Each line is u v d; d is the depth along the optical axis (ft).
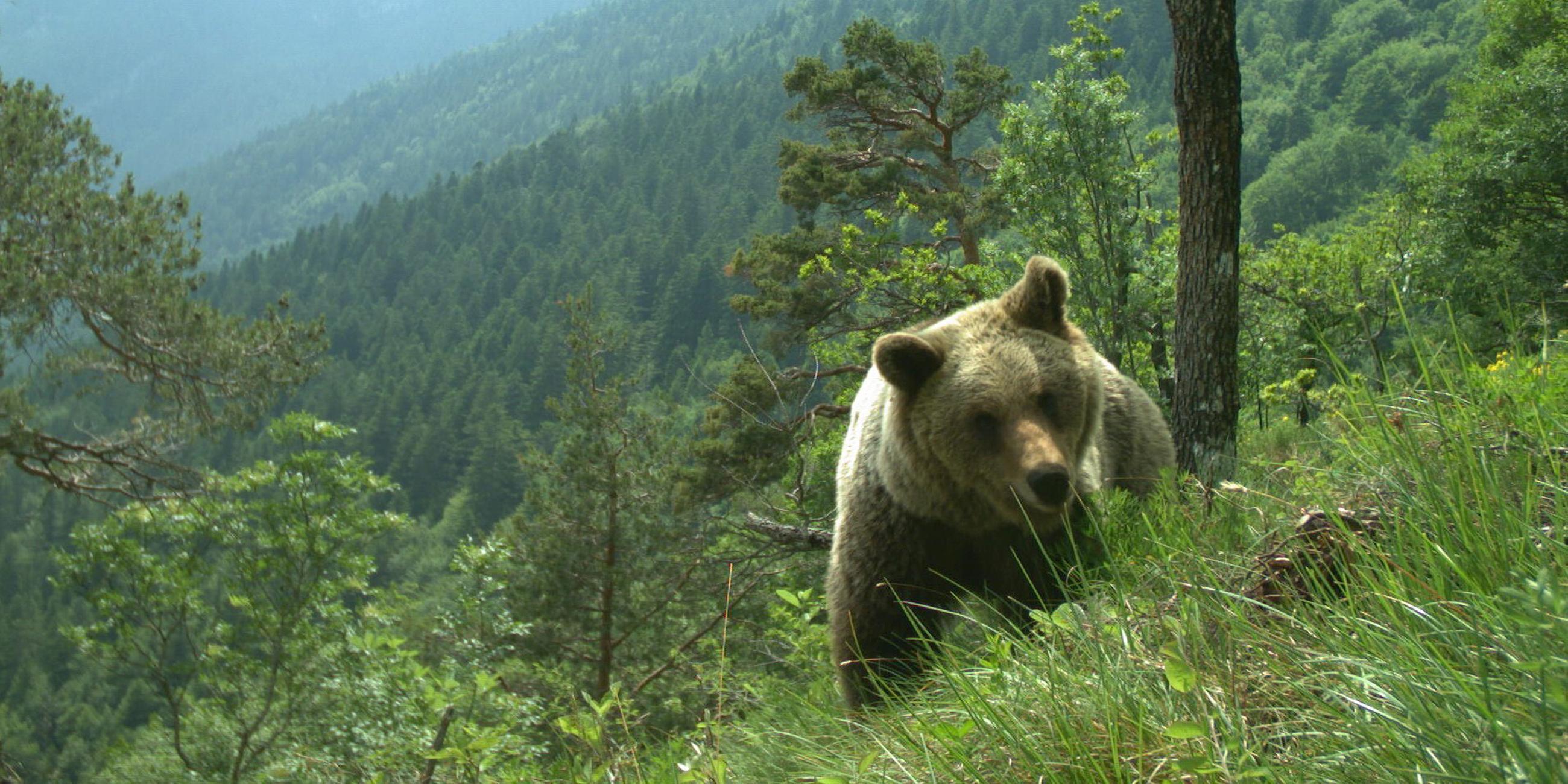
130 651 49.90
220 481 55.98
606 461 81.61
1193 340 23.71
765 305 80.12
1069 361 16.19
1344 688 7.70
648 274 522.06
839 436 61.41
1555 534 8.43
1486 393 11.35
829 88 88.74
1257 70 501.56
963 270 59.21
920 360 16.07
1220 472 22.49
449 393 420.77
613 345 88.69
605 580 77.46
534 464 86.43
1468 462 9.44
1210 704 8.39
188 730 48.55
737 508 74.08
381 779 23.50
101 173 72.54
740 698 18.35
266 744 44.98
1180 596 9.97
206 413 74.28
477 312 604.08
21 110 67.41
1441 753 6.46
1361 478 12.22
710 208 629.10
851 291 77.51
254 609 49.11
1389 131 372.99
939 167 88.99
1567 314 22.17
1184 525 13.93
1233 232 23.39
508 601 76.28
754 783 12.48
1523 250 73.97
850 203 89.97
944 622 17.67
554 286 542.98
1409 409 11.85
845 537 17.83
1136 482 19.84
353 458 52.75
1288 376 48.78
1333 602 9.56
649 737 21.22
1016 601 16.15
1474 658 7.18
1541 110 82.07
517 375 431.43
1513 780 5.92
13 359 66.03
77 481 70.85
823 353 77.46
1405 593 8.45
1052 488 14.42
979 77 89.66
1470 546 8.68
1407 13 460.14
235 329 74.84
